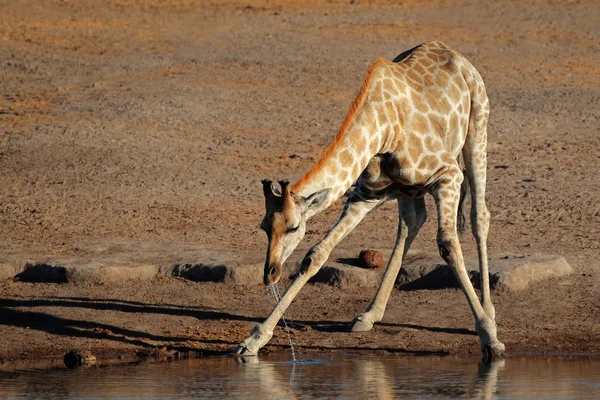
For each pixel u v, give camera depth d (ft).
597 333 52.42
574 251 66.03
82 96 122.62
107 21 167.53
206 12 174.60
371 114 49.80
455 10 174.91
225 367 47.24
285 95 123.54
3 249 69.82
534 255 62.44
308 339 52.95
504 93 124.36
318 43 152.05
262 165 95.20
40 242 71.87
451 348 50.93
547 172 90.38
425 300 58.34
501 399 39.32
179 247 69.26
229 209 81.15
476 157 54.49
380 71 51.16
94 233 74.33
